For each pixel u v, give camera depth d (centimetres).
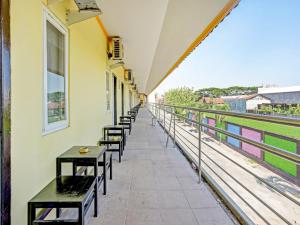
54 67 216
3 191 124
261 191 307
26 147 153
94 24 371
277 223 235
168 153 451
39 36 175
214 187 262
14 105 138
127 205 226
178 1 329
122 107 923
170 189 267
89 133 343
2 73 125
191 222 196
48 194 159
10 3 133
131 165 366
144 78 1500
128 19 396
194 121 344
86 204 172
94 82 375
